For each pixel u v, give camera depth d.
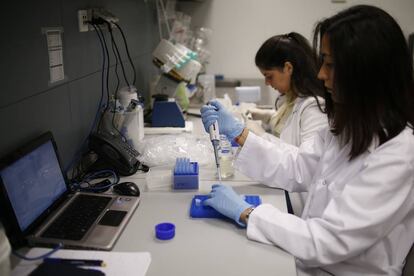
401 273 1.08
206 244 1.06
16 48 1.13
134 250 1.02
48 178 1.19
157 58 2.41
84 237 1.04
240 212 1.14
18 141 1.16
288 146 1.58
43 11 1.27
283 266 0.97
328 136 1.33
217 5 3.48
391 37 0.98
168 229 1.09
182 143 1.77
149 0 2.74
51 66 1.34
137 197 1.29
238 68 3.62
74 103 1.54
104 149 1.51
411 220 1.08
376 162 1.00
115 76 2.04
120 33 2.11
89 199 1.25
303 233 1.04
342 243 0.99
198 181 1.42
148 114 2.34
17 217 1.01
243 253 1.03
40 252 0.99
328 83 1.10
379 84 1.01
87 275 0.88
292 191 1.47
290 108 2.04
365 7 1.02
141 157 1.65
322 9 3.41
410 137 1.01
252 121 2.34
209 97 2.94
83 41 1.61
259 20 3.49
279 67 1.86
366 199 0.98
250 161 1.49
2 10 1.05
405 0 3.31
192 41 3.24
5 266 0.88
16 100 1.14
